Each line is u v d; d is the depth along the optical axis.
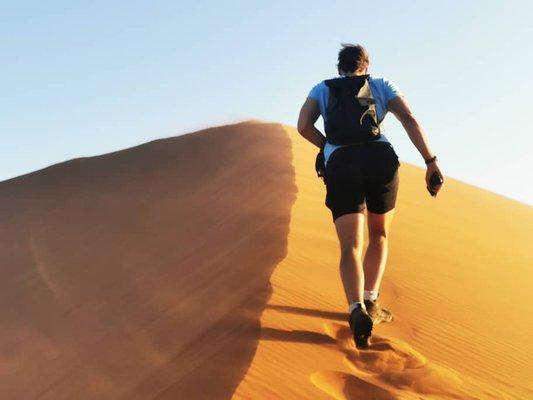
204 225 10.05
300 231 8.23
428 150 4.90
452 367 4.91
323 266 6.71
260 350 4.47
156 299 6.90
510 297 7.75
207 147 20.42
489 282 8.31
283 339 4.70
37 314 7.90
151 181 17.52
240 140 20.38
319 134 5.13
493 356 5.40
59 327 7.14
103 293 8.02
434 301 6.73
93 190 18.42
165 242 9.80
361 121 4.86
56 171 22.53
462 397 4.36
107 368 5.39
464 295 7.23
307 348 4.61
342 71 5.18
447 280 7.80
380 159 4.86
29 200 19.03
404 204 14.09
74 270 9.74
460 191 21.67
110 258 9.88
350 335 4.95
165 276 7.77
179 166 18.98
